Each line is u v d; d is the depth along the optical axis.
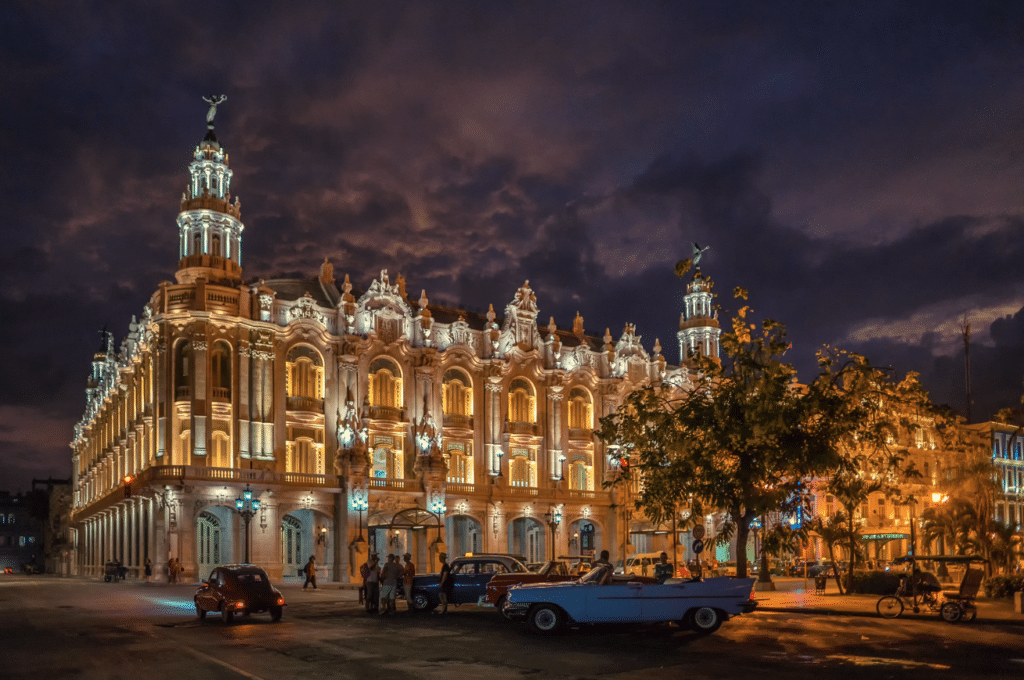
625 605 25.95
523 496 81.12
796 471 37.75
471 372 81.00
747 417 36.03
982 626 28.56
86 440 113.38
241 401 67.75
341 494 69.94
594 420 88.62
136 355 77.81
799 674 18.77
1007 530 51.72
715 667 19.81
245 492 60.66
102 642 25.19
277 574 66.25
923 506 85.56
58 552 140.50
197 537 63.69
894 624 29.14
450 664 20.36
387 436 75.00
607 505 86.75
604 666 20.00
